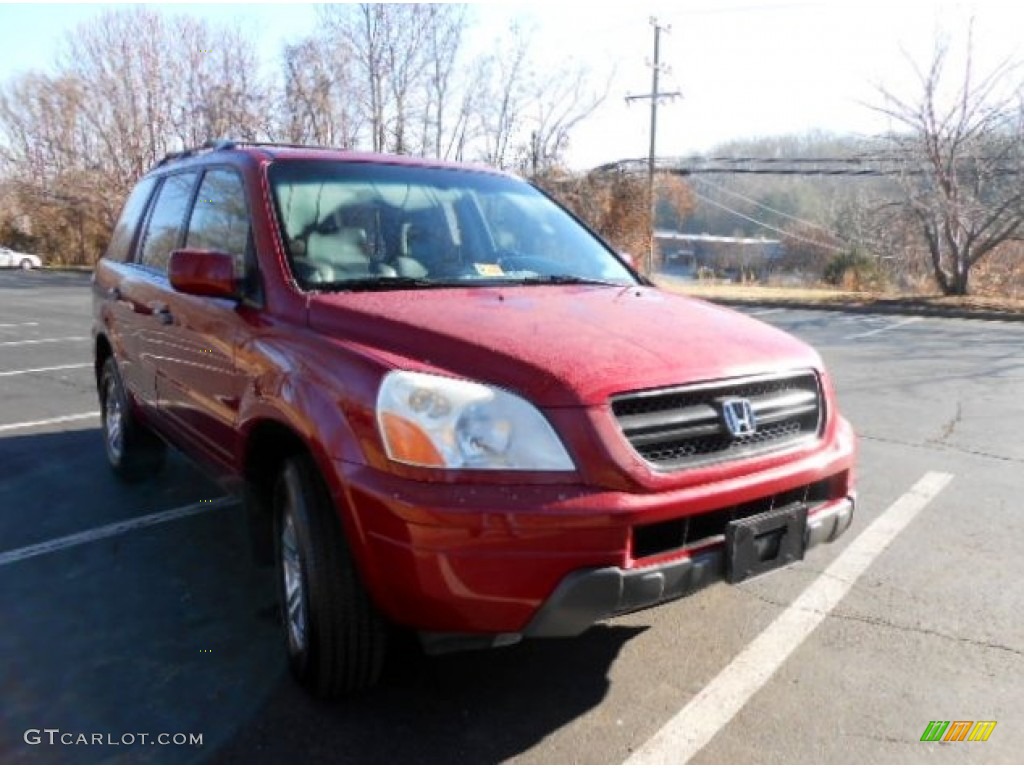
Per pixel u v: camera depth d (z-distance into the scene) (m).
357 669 2.89
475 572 2.43
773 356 3.04
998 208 23.41
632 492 2.54
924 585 3.95
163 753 2.69
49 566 4.14
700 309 3.48
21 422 7.33
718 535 2.76
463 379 2.61
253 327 3.37
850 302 23.00
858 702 2.98
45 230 57.66
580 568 2.46
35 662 3.23
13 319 17.30
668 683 3.11
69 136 50.09
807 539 2.96
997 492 5.39
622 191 36.03
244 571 4.08
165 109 43.88
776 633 3.48
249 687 3.08
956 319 19.47
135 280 4.94
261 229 3.55
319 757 2.68
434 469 2.48
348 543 2.67
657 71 34.84
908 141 24.48
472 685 3.10
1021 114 22.89
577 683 3.11
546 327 2.91
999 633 3.48
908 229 30.77
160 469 5.59
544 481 2.49
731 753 2.70
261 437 3.29
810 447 3.03
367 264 3.57
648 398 2.66
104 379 5.82
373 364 2.71
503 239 4.09
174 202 4.73
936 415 7.84
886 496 5.30
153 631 3.49
